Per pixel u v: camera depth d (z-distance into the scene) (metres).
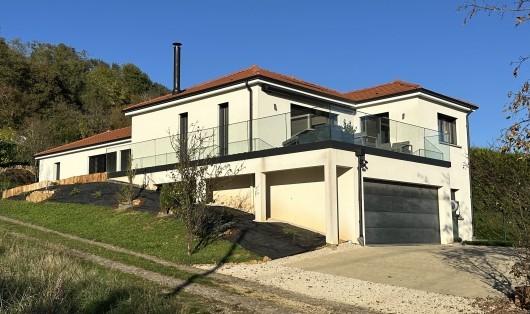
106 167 26.89
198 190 13.96
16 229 15.71
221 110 19.97
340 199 16.14
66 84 55.56
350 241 15.77
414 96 21.08
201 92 20.16
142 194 20.05
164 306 7.62
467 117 23.62
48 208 20.05
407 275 11.47
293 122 17.17
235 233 14.98
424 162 19.08
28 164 35.88
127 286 8.49
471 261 13.11
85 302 7.62
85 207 19.55
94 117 48.84
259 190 16.98
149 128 22.78
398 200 17.97
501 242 18.97
